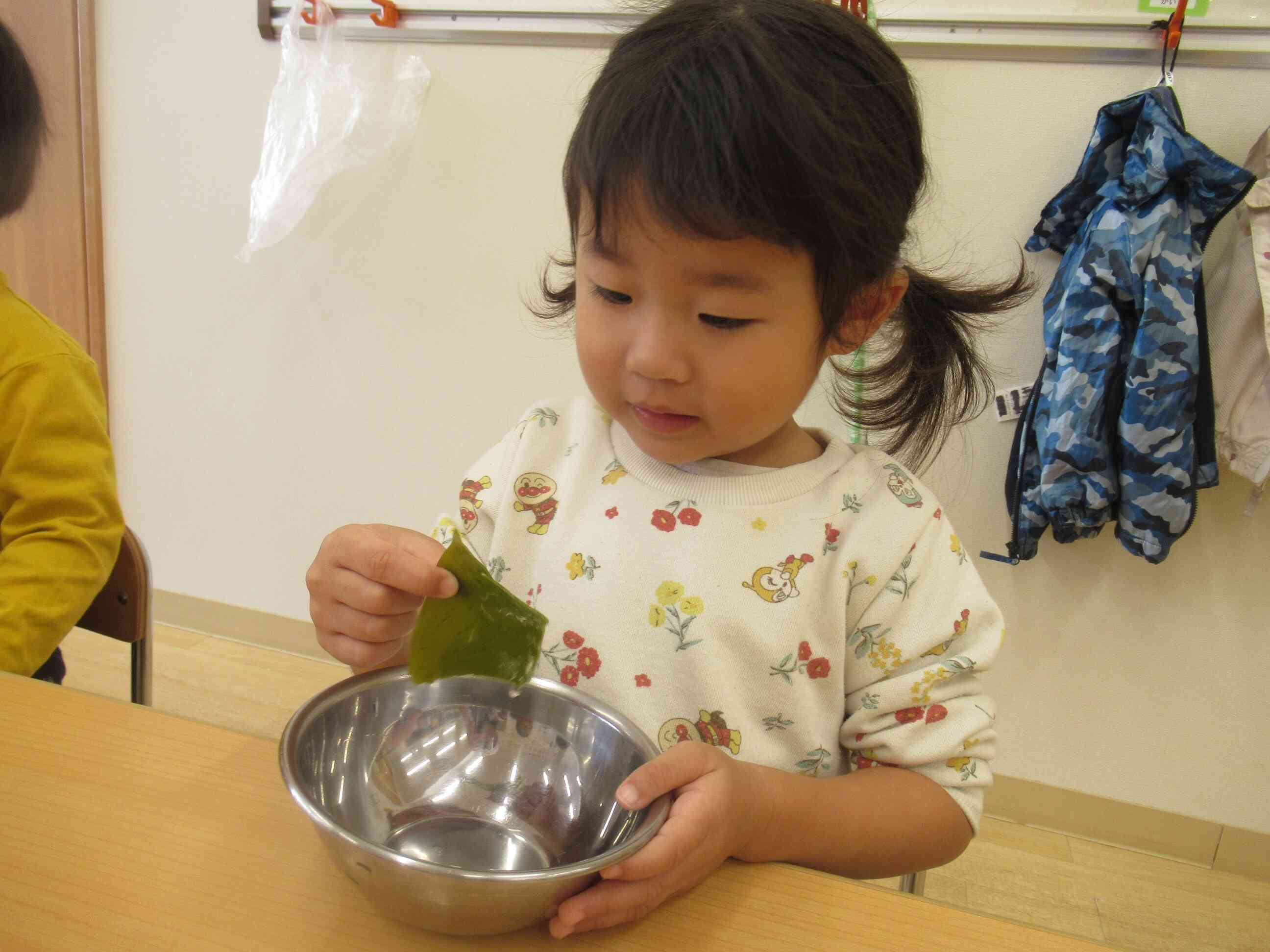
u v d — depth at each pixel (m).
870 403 0.81
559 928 0.38
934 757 0.62
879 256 0.56
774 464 0.73
